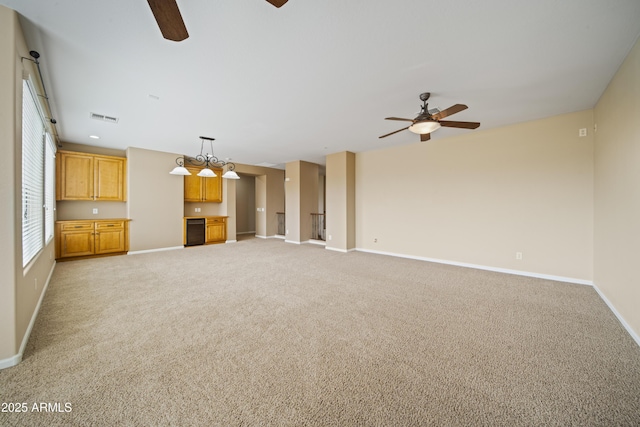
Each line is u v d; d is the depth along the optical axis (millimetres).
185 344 1976
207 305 2746
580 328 2252
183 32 1354
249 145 5465
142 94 2988
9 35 1683
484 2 1655
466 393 1468
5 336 1664
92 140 4988
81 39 2023
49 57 2252
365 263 4824
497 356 1834
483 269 4371
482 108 3412
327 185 6484
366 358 1807
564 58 2283
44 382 1530
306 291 3219
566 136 3627
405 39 2037
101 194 5297
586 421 1276
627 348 1934
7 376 1576
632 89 2174
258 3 1658
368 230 6059
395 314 2541
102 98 3084
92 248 5074
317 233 7953
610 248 2750
